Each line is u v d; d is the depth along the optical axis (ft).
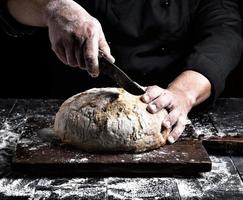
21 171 4.40
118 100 4.74
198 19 6.30
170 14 6.05
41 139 4.80
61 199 4.11
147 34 6.06
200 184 4.32
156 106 4.75
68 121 4.68
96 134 4.56
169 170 4.41
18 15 5.26
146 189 4.24
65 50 4.59
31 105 5.84
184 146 4.71
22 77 7.64
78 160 4.42
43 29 6.72
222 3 6.31
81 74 6.35
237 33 6.27
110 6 5.98
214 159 4.72
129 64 6.07
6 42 7.43
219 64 5.83
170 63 6.15
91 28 4.47
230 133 5.18
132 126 4.57
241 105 5.94
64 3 4.69
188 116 5.60
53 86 6.46
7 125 5.31
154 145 4.64
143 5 5.99
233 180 4.39
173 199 4.12
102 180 4.36
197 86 5.59
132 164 4.39
